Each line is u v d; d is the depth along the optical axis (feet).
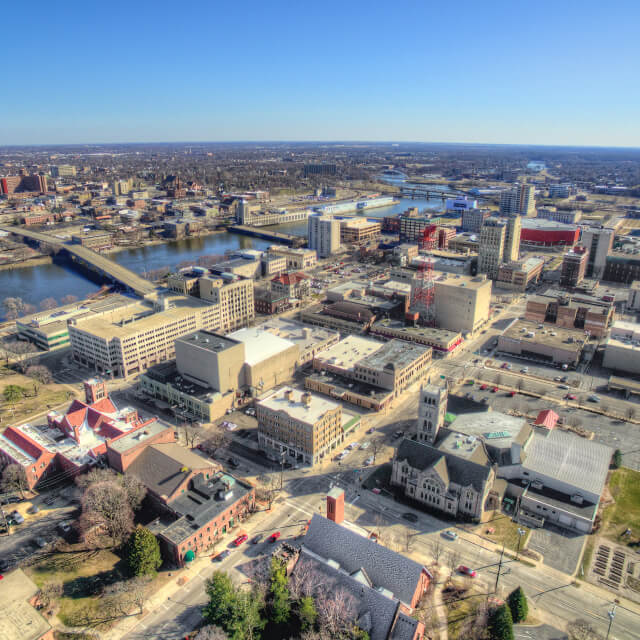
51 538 512.63
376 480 603.67
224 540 513.04
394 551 458.50
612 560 485.56
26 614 399.85
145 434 616.39
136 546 455.22
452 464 553.64
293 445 639.76
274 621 414.62
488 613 409.49
